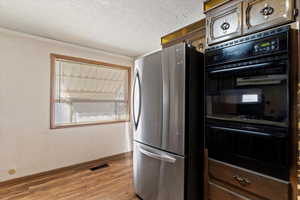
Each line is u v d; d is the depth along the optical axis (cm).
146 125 188
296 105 100
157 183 173
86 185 246
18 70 257
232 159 127
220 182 136
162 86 167
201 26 180
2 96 245
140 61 200
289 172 101
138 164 202
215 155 139
